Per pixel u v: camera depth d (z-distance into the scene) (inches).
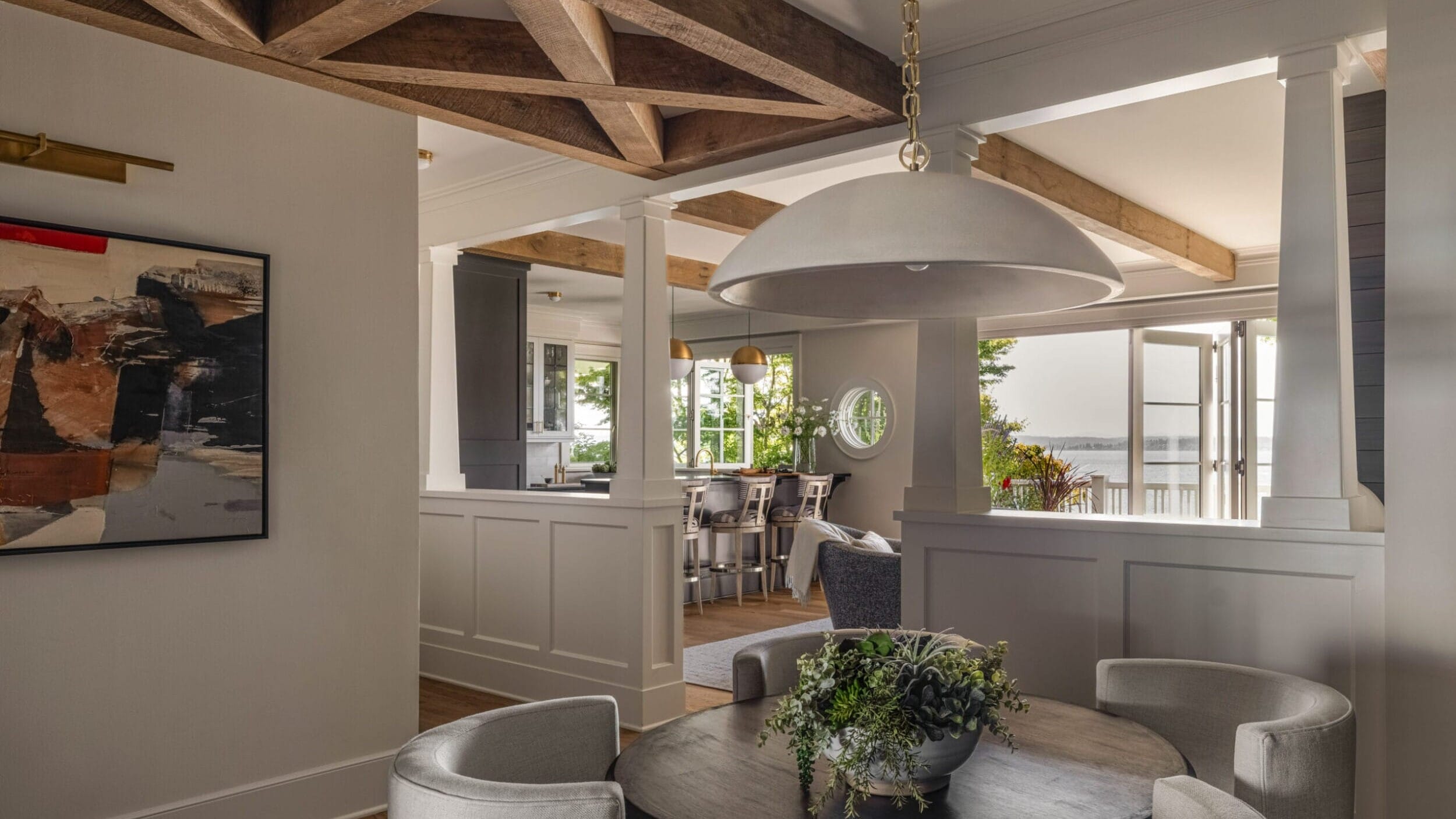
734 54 114.0
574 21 102.1
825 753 71.6
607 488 326.0
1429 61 102.3
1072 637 131.3
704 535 315.9
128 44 117.5
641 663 179.9
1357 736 109.2
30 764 109.0
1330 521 110.6
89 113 114.0
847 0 120.6
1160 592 124.2
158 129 119.8
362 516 139.6
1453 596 100.2
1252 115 167.5
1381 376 147.0
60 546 109.8
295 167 132.9
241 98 127.6
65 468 110.3
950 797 69.0
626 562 182.7
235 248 126.6
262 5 105.5
